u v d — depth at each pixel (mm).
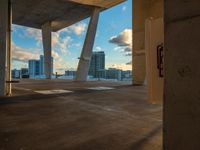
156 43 2580
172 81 2049
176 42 2010
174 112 2027
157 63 2576
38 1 23609
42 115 6258
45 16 29797
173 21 2041
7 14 10727
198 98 1814
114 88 15461
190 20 1888
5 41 10336
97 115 6316
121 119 5809
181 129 1959
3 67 10367
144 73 18938
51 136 4289
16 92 12234
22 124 5203
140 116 6203
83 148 3639
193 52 1859
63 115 6270
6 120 5590
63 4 24578
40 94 11453
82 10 26812
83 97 10445
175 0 2025
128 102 8906
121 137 4234
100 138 4180
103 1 23312
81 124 5254
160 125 5168
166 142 2105
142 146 3732
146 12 18594
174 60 2025
